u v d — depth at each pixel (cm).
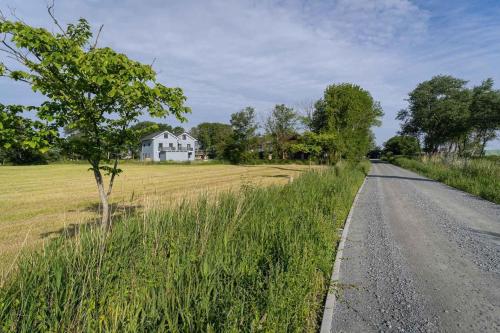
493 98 4650
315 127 3647
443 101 5503
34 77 388
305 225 555
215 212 528
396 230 805
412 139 8431
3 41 363
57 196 1459
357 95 2422
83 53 377
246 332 269
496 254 620
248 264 382
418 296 437
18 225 866
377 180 2356
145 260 341
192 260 362
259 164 5681
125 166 4762
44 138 402
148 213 467
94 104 416
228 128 8750
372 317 381
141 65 409
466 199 1378
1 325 236
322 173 1551
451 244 686
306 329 344
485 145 5606
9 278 290
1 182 2155
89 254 323
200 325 268
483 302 421
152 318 275
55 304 258
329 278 476
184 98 487
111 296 285
